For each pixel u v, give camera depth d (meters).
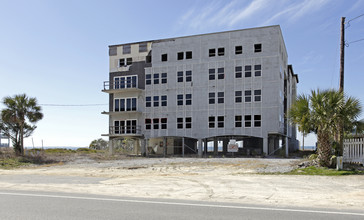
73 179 14.08
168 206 7.82
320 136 15.80
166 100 36.97
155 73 37.94
